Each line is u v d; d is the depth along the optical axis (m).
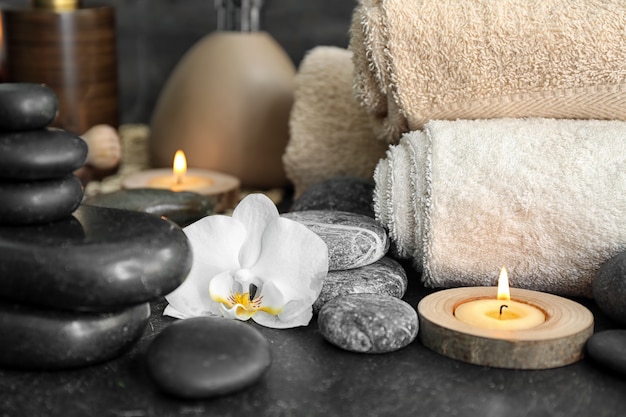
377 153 0.64
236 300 0.48
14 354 0.42
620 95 0.50
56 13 0.73
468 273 0.50
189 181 0.69
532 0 0.50
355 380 0.42
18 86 0.43
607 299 0.46
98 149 0.73
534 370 0.43
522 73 0.50
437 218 0.49
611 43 0.49
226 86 0.73
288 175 0.67
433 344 0.45
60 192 0.43
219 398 0.40
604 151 0.48
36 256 0.40
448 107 0.52
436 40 0.51
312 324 0.48
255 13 0.76
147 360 0.41
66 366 0.42
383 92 0.53
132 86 0.96
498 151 0.49
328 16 0.89
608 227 0.48
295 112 0.67
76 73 0.75
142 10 0.94
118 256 0.40
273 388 0.41
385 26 0.52
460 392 0.41
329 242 0.49
